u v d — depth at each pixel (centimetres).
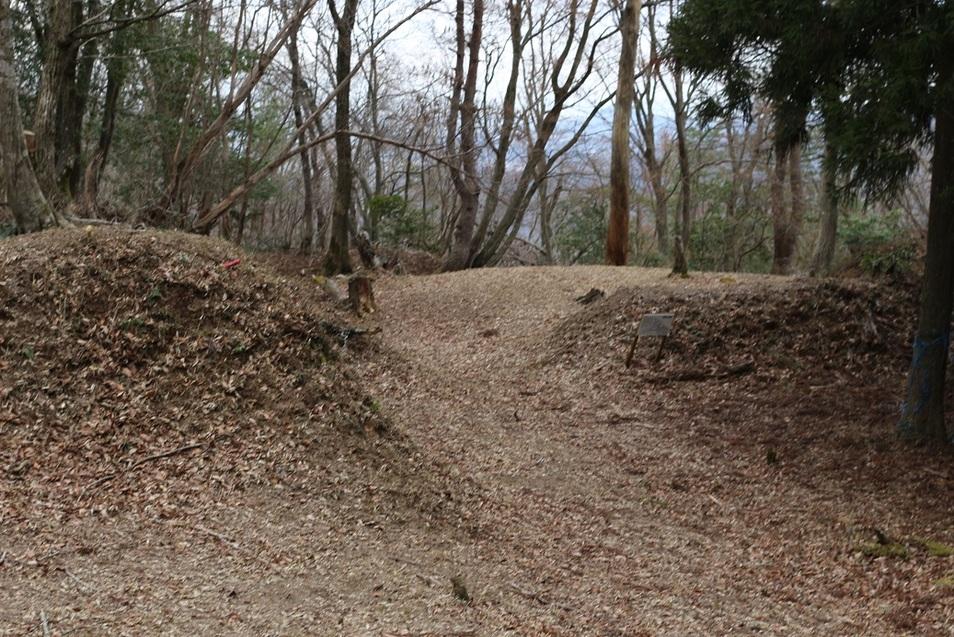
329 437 877
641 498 1043
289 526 730
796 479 1104
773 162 3481
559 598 727
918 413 1147
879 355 1425
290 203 4253
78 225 1299
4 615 514
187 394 854
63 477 713
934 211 1117
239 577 626
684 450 1200
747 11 1069
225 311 958
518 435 1223
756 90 1166
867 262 1748
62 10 1356
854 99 991
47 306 883
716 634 700
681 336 1536
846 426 1226
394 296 2112
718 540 936
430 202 5012
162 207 1906
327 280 2050
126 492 715
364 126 3378
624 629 680
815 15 1032
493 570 759
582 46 2823
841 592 816
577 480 1079
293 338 975
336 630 568
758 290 1622
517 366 1561
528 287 2103
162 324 910
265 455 816
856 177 1025
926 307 1138
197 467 773
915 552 902
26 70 2006
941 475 1070
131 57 2123
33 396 790
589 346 1587
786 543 933
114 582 582
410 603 639
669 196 3753
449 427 1189
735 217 3775
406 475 891
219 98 2423
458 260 2800
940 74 945
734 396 1366
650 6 3041
